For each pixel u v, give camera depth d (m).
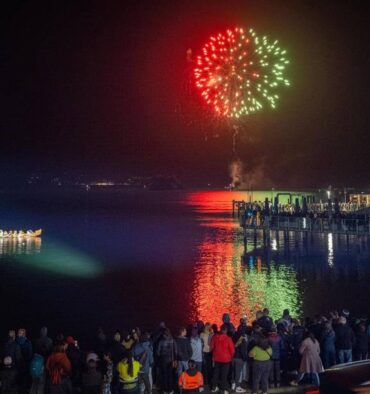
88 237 77.44
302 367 13.97
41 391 12.63
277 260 49.91
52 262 53.25
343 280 40.25
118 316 31.06
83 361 14.08
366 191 75.94
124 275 45.06
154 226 94.81
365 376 7.92
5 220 112.31
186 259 54.12
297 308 32.19
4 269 48.84
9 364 12.23
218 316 30.75
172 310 32.50
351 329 15.05
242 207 67.75
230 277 43.06
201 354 14.04
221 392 13.56
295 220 50.72
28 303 34.62
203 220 109.19
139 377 13.18
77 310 32.78
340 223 47.50
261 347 13.46
